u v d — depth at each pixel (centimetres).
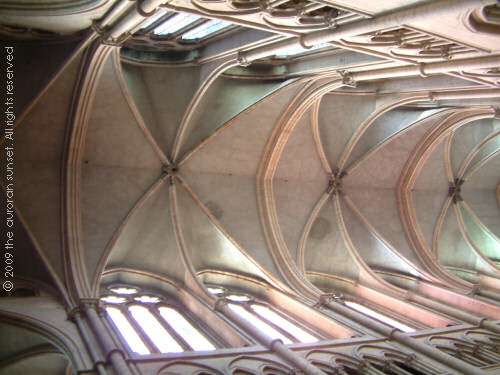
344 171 2191
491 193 2653
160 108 1875
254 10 1084
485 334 1647
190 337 1509
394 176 2303
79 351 1209
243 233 1997
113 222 1791
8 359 1391
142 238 1912
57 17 1274
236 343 1404
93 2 1168
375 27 1011
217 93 1958
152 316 1650
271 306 1842
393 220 2306
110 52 1407
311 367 1227
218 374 1190
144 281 1902
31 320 1351
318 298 1766
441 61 1327
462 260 2422
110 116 1695
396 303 1900
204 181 1984
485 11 920
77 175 1720
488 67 1217
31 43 1480
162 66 1862
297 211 2117
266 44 1461
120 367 1093
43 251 1606
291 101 1864
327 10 1120
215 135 1906
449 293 1978
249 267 1950
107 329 1301
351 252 2111
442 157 2341
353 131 2088
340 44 1236
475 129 2364
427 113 2053
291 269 1933
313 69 1702
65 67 1446
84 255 1677
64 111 1591
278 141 1966
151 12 1066
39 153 1661
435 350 1427
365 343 1464
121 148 1792
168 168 1888
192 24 1652
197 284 1720
